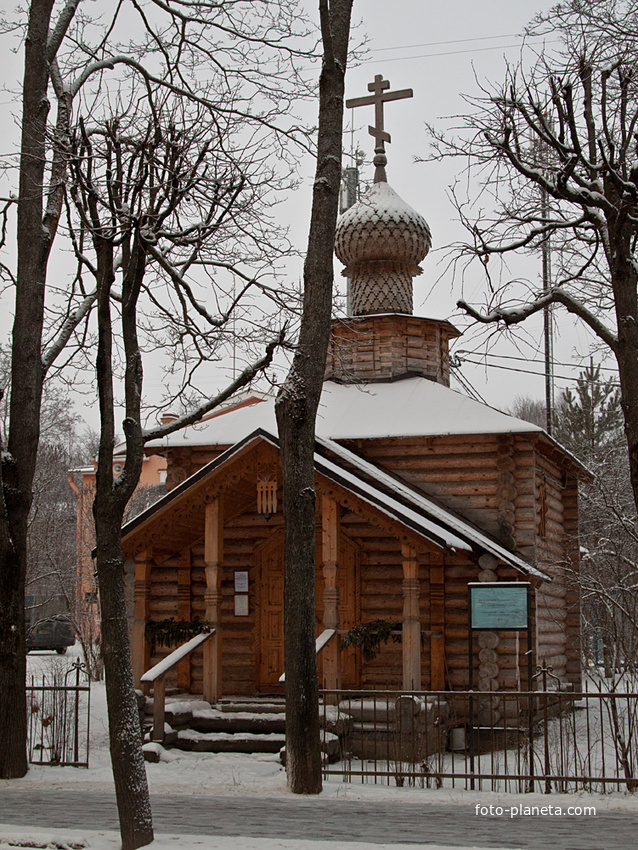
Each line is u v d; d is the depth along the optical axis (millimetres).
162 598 21281
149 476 48094
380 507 17016
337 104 13531
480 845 8344
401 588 19859
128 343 10531
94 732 17188
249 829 9367
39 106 14711
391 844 8258
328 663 17109
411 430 20672
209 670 18062
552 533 23016
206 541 18281
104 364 10266
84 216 11047
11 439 14602
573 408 33969
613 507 19828
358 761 16203
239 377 13500
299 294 13797
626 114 13883
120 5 14672
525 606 15500
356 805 11289
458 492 20547
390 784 13359
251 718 17078
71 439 51062
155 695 16578
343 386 23656
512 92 14141
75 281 14773
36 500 33562
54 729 15180
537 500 20953
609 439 32812
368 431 20906
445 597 19453
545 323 20516
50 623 40500
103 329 10281
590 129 14312
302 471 12922
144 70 14445
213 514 18312
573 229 14773
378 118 25078
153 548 20016
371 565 20094
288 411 13008
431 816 10359
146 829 8578
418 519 17328
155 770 14969
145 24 15078
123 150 11703
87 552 35375
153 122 12336
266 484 18031
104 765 15016
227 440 21641
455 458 20703
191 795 12336
